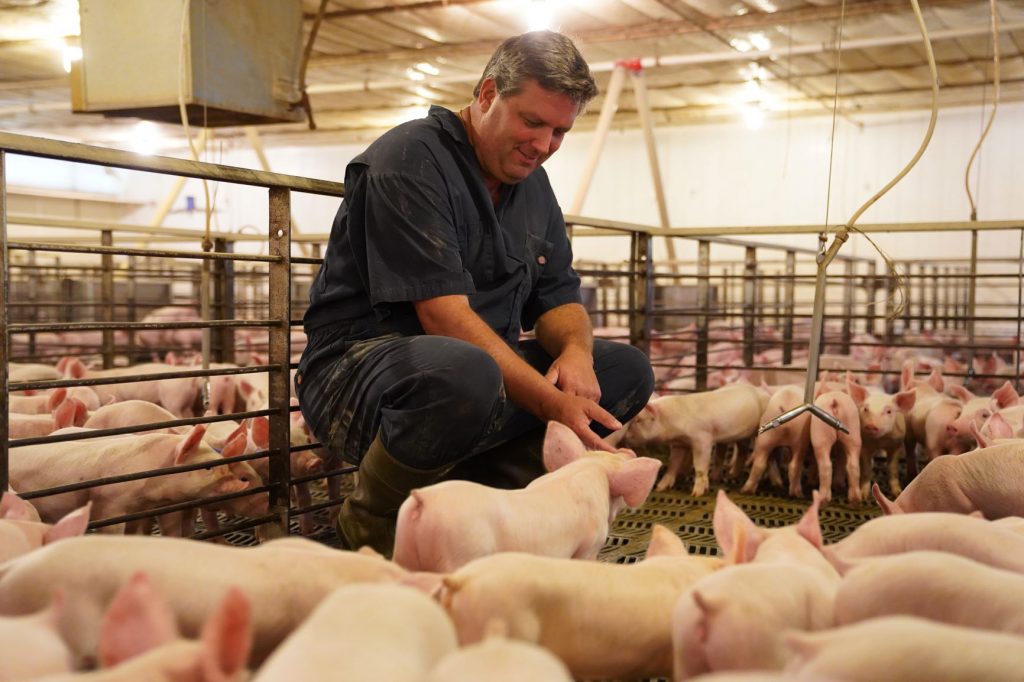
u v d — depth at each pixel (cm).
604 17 811
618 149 1367
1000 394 336
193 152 306
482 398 188
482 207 224
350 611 91
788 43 891
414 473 191
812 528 153
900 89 1091
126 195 1525
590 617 130
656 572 139
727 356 562
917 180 1205
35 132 1330
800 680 78
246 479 240
